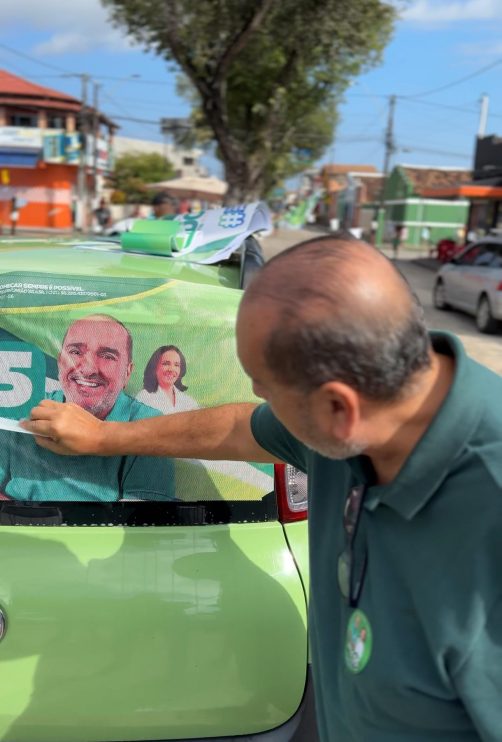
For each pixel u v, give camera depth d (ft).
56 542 5.52
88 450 5.41
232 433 5.10
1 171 121.49
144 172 203.21
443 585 3.18
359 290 3.12
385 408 3.27
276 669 5.49
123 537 5.58
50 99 125.39
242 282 6.76
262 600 5.52
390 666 3.31
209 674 5.43
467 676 3.13
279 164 75.56
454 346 3.46
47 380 5.74
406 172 145.28
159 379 5.83
